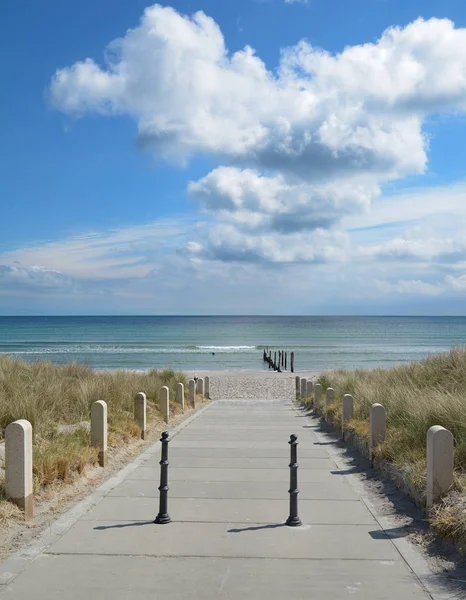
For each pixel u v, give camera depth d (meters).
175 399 19.05
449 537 5.50
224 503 7.00
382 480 8.29
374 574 4.83
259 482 8.13
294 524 6.12
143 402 12.07
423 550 5.44
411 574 4.84
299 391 25.45
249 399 26.19
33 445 8.09
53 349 67.81
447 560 5.18
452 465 6.32
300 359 56.50
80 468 8.16
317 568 4.95
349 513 6.63
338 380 19.70
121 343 80.81
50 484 7.30
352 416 12.64
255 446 11.33
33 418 9.70
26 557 5.18
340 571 4.88
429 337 100.31
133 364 50.88
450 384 13.14
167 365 50.44
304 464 9.52
